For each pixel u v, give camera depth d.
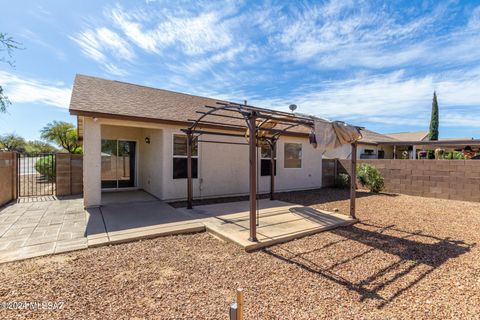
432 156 22.44
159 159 8.98
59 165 9.97
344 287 3.30
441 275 3.64
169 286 3.29
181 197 9.06
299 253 4.46
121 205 8.00
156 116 8.29
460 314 2.73
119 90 10.04
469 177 9.80
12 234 5.11
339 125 5.78
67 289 3.16
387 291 3.21
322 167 13.86
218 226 5.73
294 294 3.13
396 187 11.80
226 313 2.74
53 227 5.59
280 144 11.74
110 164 10.93
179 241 5.03
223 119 10.31
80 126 10.06
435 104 30.30
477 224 6.41
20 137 36.12
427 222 6.58
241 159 10.55
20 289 3.12
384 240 5.16
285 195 10.77
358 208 8.27
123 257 4.18
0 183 7.84
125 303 2.90
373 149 22.33
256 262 4.07
